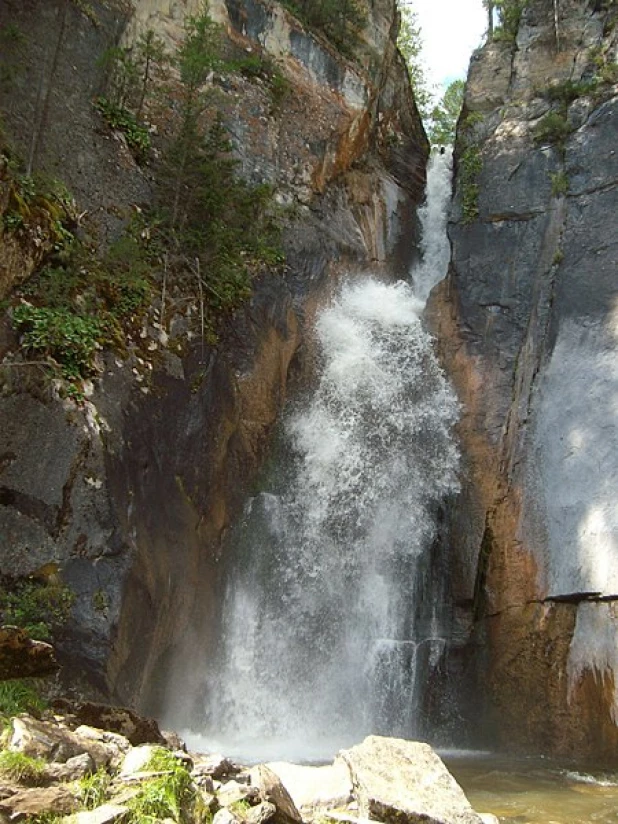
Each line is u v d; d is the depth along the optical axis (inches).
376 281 683.4
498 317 604.1
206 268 491.8
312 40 721.6
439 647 496.1
